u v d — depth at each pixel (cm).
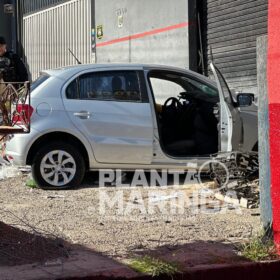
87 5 1977
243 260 626
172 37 1594
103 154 1025
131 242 687
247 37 1391
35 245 638
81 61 2025
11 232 661
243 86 1414
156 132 1035
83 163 1027
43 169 1013
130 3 1744
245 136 1034
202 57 1521
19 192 995
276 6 650
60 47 2164
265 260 630
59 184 1016
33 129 1001
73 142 1023
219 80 969
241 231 735
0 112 664
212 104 1066
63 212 838
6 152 1035
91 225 764
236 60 1433
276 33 651
